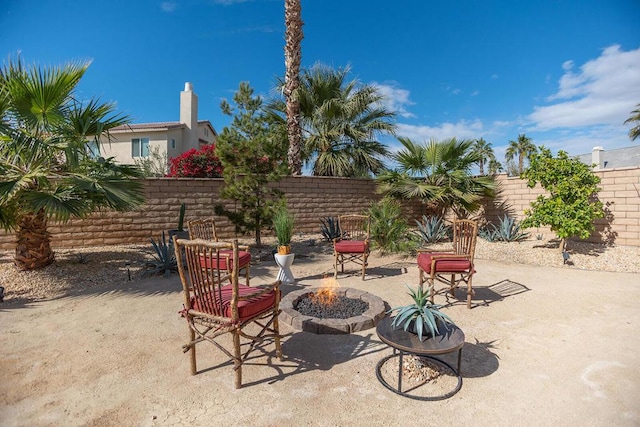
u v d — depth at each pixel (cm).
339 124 1122
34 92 449
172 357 289
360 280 541
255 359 288
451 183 870
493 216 927
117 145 1619
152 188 769
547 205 654
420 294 256
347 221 661
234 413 218
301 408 223
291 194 933
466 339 325
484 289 483
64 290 469
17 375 259
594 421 210
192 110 1789
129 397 234
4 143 471
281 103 1156
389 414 218
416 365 269
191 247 246
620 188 691
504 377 260
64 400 230
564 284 502
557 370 269
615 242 700
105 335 330
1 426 204
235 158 706
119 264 598
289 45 1004
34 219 521
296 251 757
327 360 287
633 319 371
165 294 455
